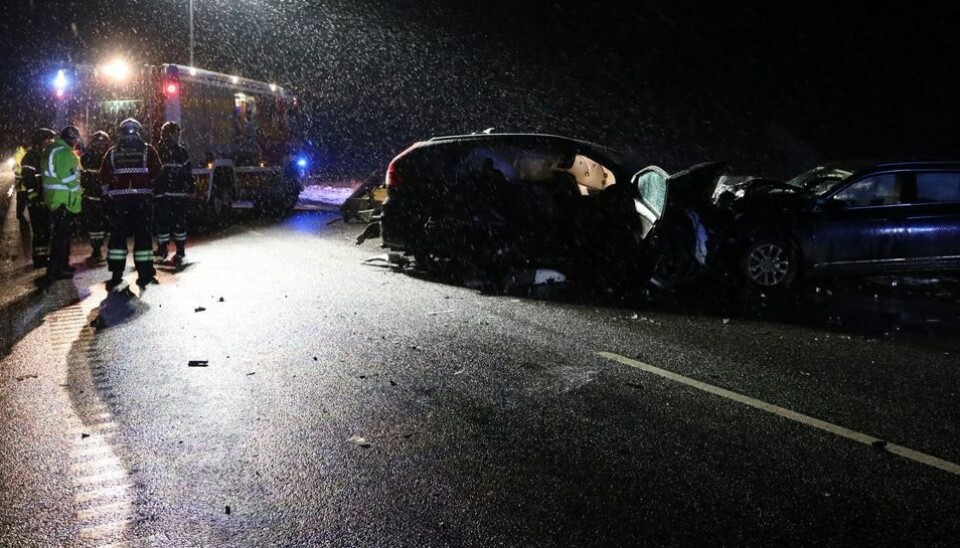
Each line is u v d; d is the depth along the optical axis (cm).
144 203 939
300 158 1916
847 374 587
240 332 705
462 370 590
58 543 336
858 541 340
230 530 347
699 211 892
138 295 878
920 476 404
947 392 544
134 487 390
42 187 1012
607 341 682
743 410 504
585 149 992
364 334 701
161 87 1522
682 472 408
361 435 459
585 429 469
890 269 916
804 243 913
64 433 459
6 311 792
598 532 346
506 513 363
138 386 548
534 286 930
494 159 991
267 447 440
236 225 1677
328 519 358
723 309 836
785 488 390
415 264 1081
